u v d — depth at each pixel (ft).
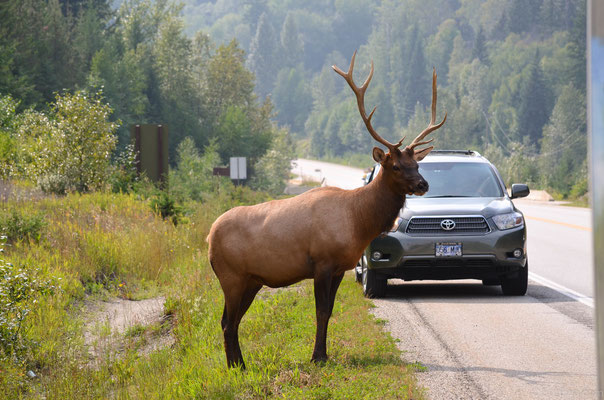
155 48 518.37
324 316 48.26
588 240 149.59
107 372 58.29
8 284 69.05
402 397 39.47
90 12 475.72
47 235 100.63
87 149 160.25
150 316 80.02
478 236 74.38
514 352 52.29
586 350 52.85
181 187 209.05
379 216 48.57
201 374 50.01
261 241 48.49
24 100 309.83
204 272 92.32
